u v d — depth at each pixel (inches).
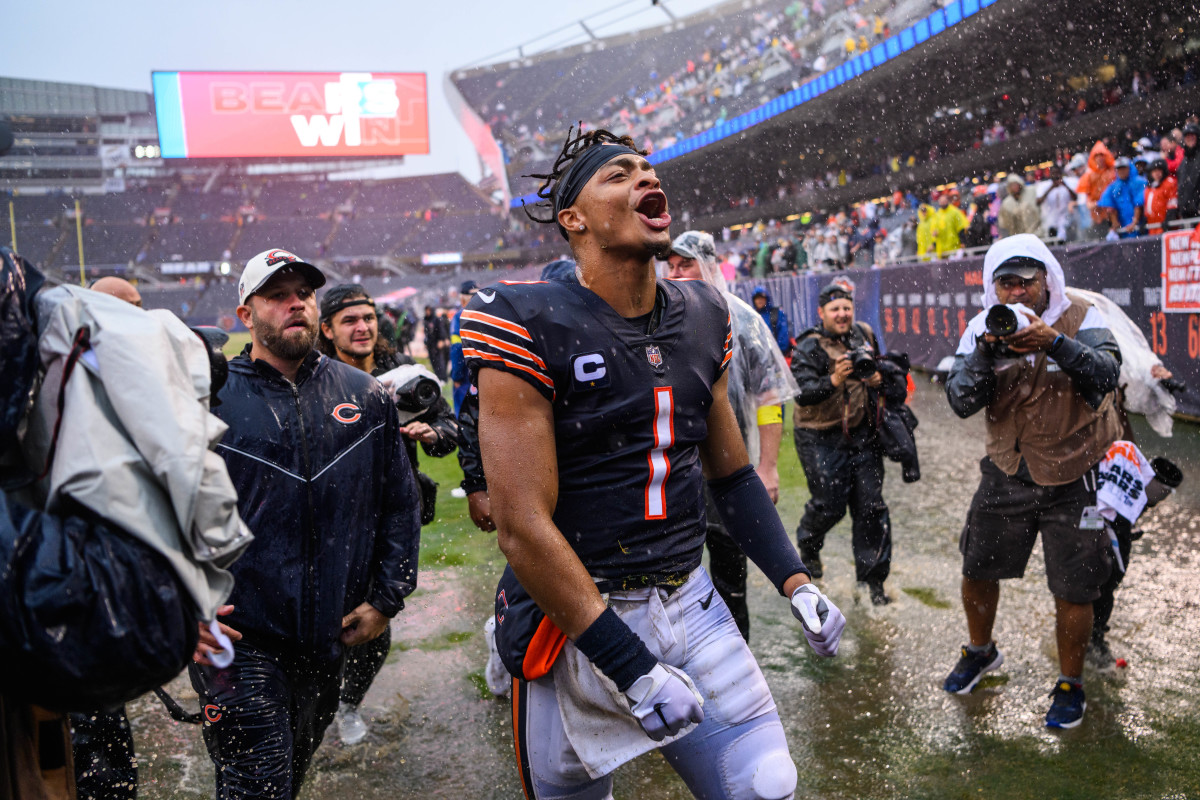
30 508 45.3
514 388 65.9
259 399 91.2
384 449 98.5
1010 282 123.0
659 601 69.9
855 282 584.7
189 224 2090.3
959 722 125.9
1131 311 341.7
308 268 91.9
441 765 121.3
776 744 70.6
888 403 172.6
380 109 2111.2
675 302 72.2
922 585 181.6
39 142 2236.7
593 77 1636.3
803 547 184.2
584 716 71.1
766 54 1170.6
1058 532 122.5
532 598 67.2
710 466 78.2
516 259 1891.0
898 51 672.4
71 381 48.2
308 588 90.7
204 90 2022.6
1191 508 219.6
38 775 54.5
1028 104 743.7
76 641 43.8
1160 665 139.3
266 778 86.4
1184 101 514.6
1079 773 111.3
